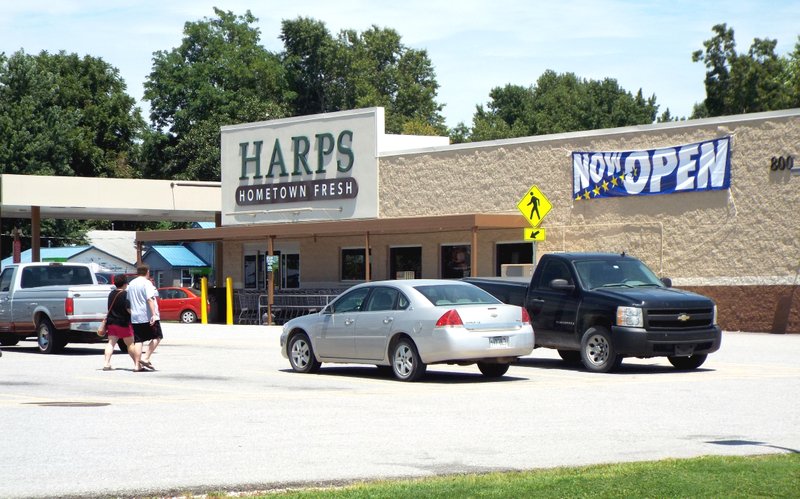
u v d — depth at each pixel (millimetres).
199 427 12086
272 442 10938
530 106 105188
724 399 14789
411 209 39344
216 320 45344
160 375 19406
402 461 9750
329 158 41844
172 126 82625
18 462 9703
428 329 17594
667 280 20938
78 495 8172
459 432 11656
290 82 88812
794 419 12672
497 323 17797
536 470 9109
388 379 18500
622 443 10828
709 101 71000
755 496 7738
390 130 87375
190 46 84125
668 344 19000
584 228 34594
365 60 90188
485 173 37188
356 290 19203
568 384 17266
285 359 23188
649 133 33156
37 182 44406
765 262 30641
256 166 44281
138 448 10531
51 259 68125
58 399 15227
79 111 77750
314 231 38094
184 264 68500
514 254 36594
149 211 48500
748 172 30984
